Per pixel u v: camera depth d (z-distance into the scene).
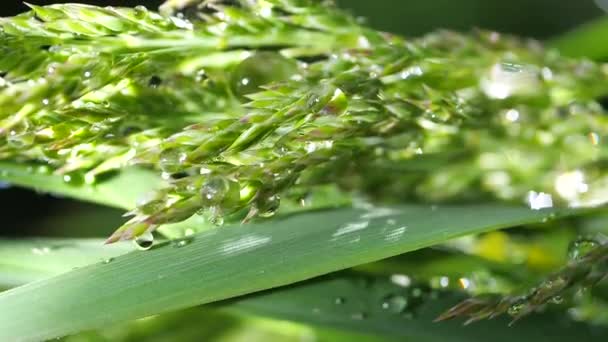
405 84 0.19
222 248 0.17
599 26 0.27
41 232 0.32
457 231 0.18
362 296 0.20
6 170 0.20
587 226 0.23
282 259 0.17
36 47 0.17
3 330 0.16
